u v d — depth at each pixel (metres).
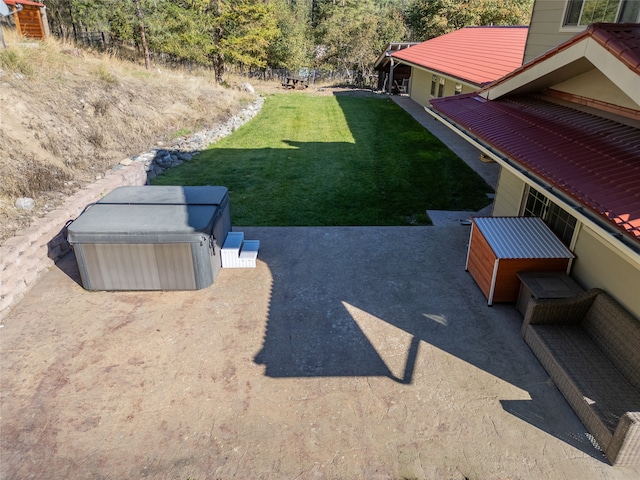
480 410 4.68
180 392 4.88
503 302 6.46
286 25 30.64
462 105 8.12
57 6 24.31
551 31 7.47
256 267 7.43
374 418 4.58
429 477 3.99
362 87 29.83
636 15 5.68
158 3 20.25
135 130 13.17
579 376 4.71
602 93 6.02
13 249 6.23
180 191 7.80
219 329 5.90
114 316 6.12
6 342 5.56
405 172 12.51
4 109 9.72
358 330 5.91
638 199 3.87
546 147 5.38
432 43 22.77
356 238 8.48
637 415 3.86
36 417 4.53
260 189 11.11
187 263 6.52
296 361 5.36
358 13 42.69
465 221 9.34
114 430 4.41
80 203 8.06
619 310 4.95
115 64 16.64
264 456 4.17
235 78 26.03
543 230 6.69
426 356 5.45
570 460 4.14
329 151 14.52
